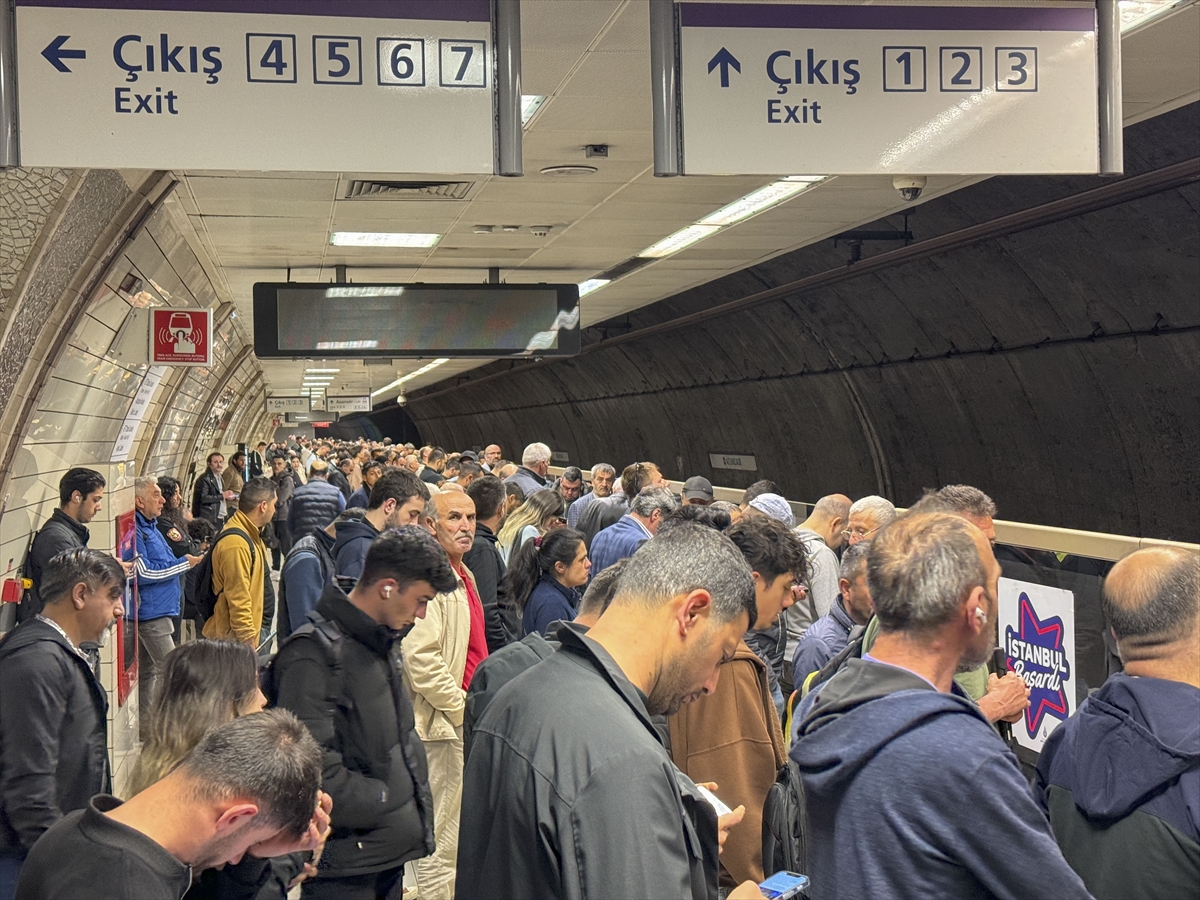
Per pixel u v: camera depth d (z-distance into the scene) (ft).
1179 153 26.66
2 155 9.83
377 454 59.41
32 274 16.66
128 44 10.04
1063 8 11.66
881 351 48.52
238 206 25.85
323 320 28.73
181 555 30.30
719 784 10.43
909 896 6.04
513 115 10.68
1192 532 35.70
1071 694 11.37
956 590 6.47
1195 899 6.81
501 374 104.99
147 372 31.12
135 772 8.59
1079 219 31.32
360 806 10.96
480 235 31.65
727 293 53.21
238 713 8.93
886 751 6.17
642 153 23.09
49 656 11.15
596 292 47.93
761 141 11.14
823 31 11.21
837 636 12.05
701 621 6.54
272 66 10.31
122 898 6.43
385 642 11.22
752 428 66.80
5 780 10.75
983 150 11.56
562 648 6.69
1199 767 6.86
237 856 6.89
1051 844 5.86
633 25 15.80
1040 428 41.91
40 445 21.81
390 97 10.52
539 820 5.82
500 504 19.79
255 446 138.41
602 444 99.25
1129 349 34.83
